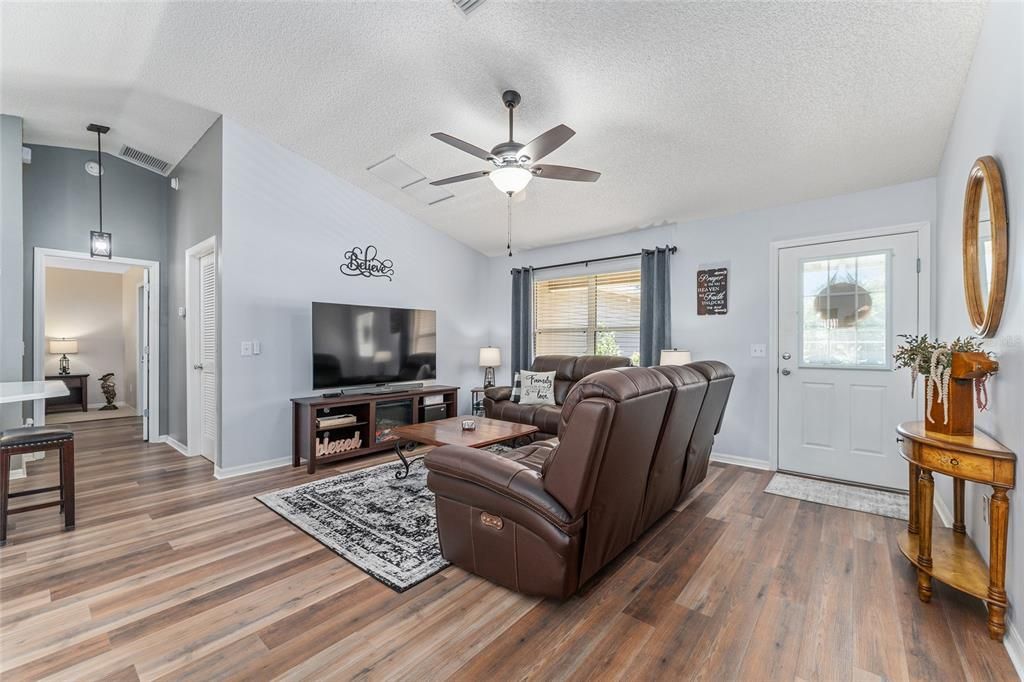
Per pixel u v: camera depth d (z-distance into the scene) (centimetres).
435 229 563
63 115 382
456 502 214
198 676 152
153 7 261
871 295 353
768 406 400
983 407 191
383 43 275
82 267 521
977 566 198
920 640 171
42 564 226
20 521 280
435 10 244
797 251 389
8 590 203
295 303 421
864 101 263
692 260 449
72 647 165
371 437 434
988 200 193
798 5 209
